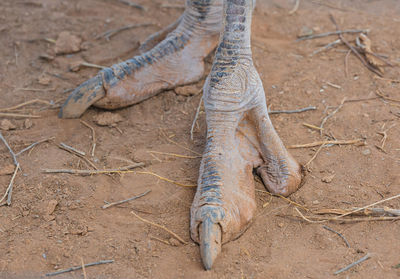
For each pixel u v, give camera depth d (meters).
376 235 1.11
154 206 1.15
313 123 1.28
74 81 1.37
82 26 1.50
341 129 1.26
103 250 1.10
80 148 1.24
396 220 1.12
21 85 1.35
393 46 1.43
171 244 1.11
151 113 1.30
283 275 1.07
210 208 1.09
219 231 1.09
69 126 1.27
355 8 1.58
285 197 1.17
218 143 1.15
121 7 1.57
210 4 1.30
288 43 1.46
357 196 1.16
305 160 1.21
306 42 1.46
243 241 1.11
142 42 1.43
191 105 1.31
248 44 1.14
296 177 1.16
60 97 1.33
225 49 1.14
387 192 1.16
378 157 1.21
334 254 1.09
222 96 1.14
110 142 1.25
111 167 1.21
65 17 1.52
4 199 1.16
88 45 1.45
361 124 1.27
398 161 1.20
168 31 1.38
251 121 1.17
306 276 1.07
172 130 1.27
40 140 1.25
